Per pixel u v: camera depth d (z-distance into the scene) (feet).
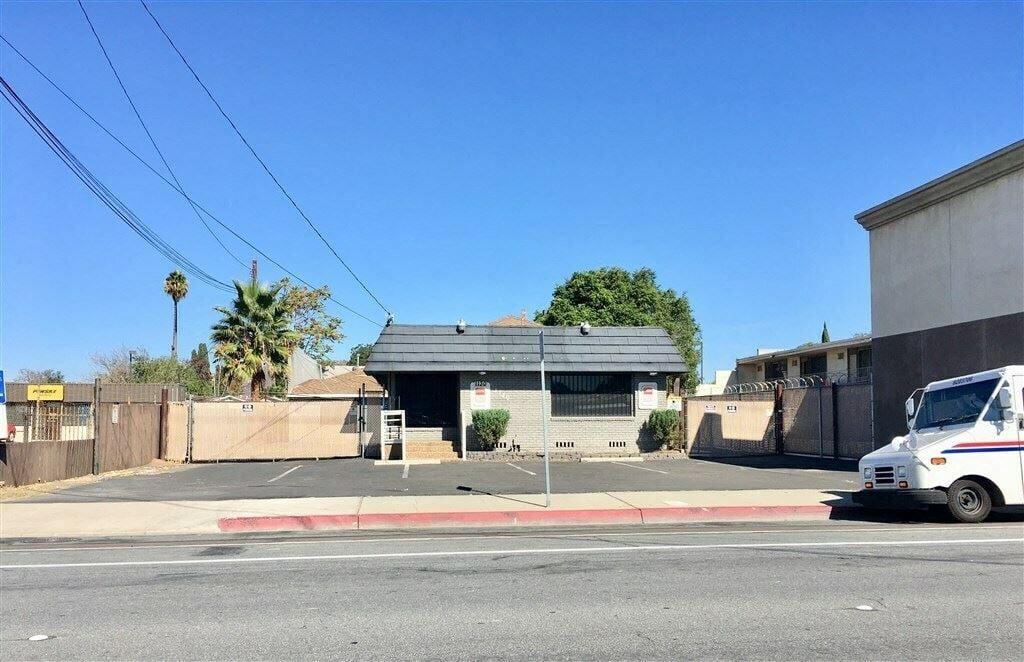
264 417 87.30
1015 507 45.19
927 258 65.21
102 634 20.98
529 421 83.10
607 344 84.99
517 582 26.68
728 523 42.27
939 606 23.02
